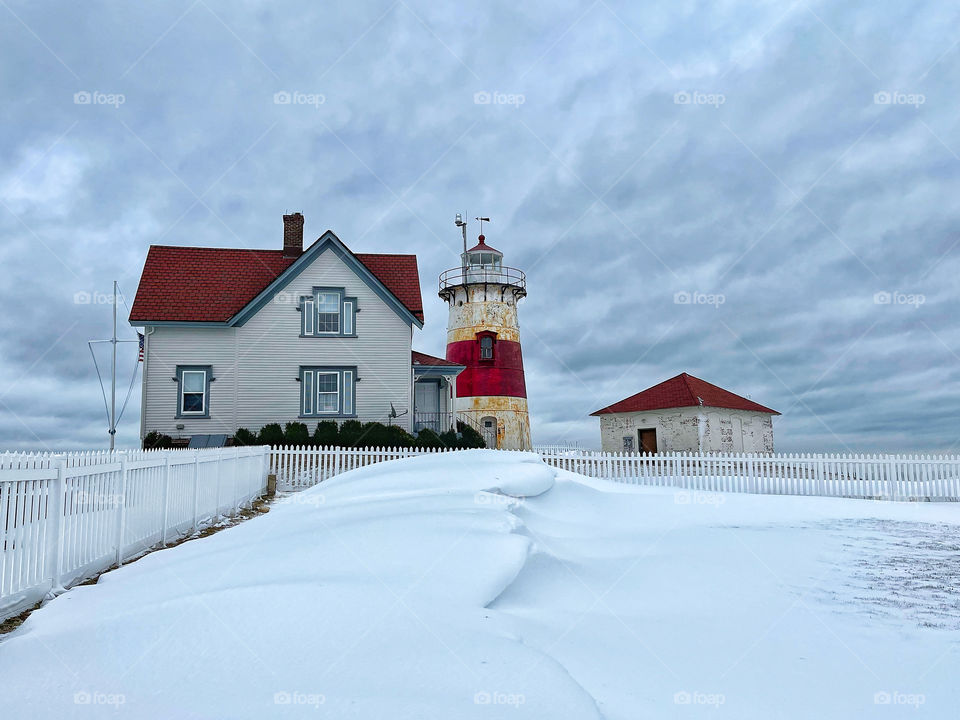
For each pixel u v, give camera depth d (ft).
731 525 39.86
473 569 19.62
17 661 13.24
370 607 15.74
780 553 29.66
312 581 17.94
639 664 14.75
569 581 22.98
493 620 15.74
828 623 18.48
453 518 26.30
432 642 13.65
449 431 87.20
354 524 26.18
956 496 61.26
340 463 67.77
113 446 87.76
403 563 20.27
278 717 10.35
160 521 33.68
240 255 95.25
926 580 24.21
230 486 48.01
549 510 40.70
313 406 84.43
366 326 86.94
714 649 16.01
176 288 87.04
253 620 14.84
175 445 79.61
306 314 85.87
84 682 12.03
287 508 37.29
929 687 13.57
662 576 24.68
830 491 64.69
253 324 84.58
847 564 27.30
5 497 19.58
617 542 32.22
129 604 17.93
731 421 122.42
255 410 83.25
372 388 85.81
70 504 23.90
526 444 120.78
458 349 123.24
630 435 125.08
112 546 27.73
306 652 13.14
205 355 83.30
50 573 22.39
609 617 18.98
